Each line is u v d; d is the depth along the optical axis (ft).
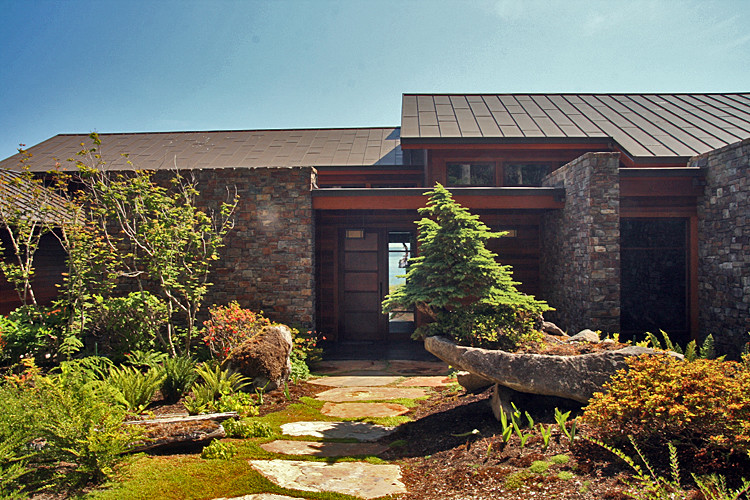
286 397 22.88
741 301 27.02
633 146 36.96
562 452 13.10
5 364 25.08
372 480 13.79
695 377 12.37
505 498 11.54
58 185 29.35
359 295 40.60
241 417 19.31
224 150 48.62
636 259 37.96
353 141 51.42
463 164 40.06
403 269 42.98
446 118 43.45
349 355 34.53
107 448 13.23
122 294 32.01
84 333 28.30
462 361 17.69
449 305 20.84
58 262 33.01
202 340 27.78
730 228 28.02
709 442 11.43
